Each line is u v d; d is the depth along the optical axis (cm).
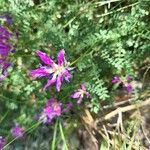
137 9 22
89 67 23
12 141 24
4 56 23
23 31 23
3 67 23
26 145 26
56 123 24
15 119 25
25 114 25
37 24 24
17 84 25
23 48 23
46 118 24
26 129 25
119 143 24
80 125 26
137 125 24
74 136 26
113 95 25
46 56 21
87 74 23
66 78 21
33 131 26
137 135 24
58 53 21
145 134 24
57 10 24
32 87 24
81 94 23
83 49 23
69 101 24
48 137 26
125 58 22
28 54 24
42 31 23
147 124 25
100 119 25
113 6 25
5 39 23
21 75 24
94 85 22
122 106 25
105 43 23
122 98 25
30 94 25
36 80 24
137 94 24
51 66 21
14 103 25
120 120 24
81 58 22
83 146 25
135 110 25
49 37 23
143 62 25
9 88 25
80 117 25
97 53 23
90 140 25
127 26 22
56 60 23
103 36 22
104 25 24
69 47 23
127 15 23
